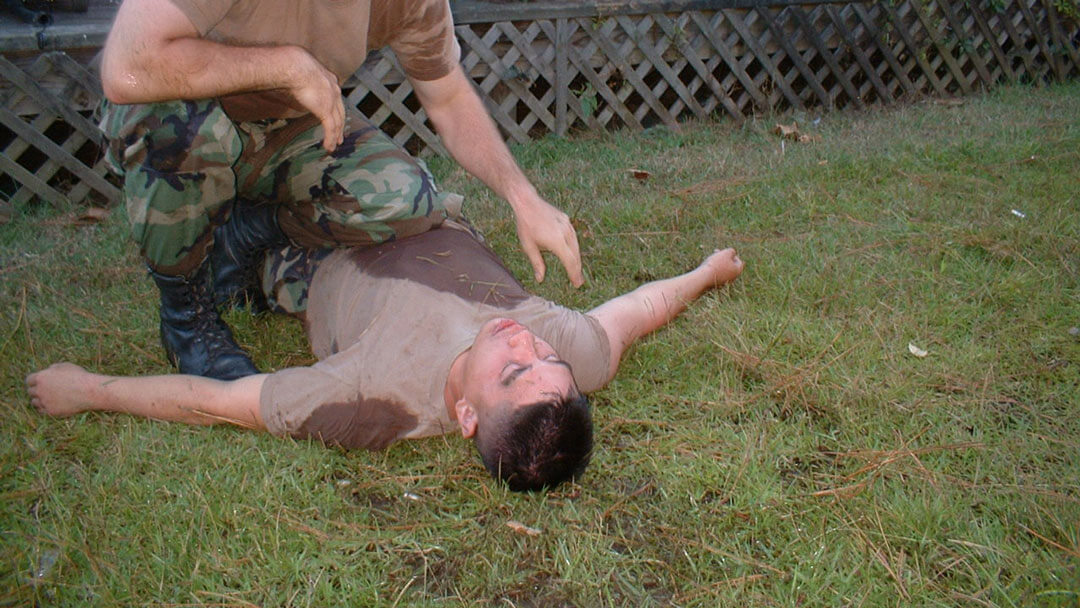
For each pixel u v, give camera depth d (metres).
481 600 2.04
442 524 2.26
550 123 5.47
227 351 2.87
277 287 3.12
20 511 2.27
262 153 2.75
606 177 4.71
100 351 2.98
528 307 2.73
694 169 4.79
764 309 3.23
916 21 6.39
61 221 4.18
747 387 2.83
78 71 4.28
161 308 2.86
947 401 2.70
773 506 2.29
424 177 2.91
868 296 3.28
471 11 5.04
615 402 2.75
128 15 2.12
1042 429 2.56
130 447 2.47
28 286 3.44
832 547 2.16
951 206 4.05
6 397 2.71
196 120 2.41
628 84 5.60
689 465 2.45
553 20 5.27
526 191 2.72
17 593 2.00
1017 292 3.25
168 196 2.50
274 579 2.07
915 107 6.14
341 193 2.82
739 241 3.81
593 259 3.70
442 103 2.87
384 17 2.54
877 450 2.47
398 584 2.10
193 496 2.29
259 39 2.32
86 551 2.05
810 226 3.93
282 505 2.27
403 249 2.87
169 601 2.02
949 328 3.07
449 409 2.53
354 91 4.89
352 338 2.76
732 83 5.88
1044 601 1.99
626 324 2.90
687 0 5.55
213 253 3.13
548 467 2.30
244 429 2.56
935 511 2.21
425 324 2.60
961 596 2.00
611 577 2.12
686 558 2.16
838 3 6.06
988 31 6.56
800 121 5.77
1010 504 2.26
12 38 4.12
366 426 2.50
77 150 4.82
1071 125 5.37
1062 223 3.81
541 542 2.20
